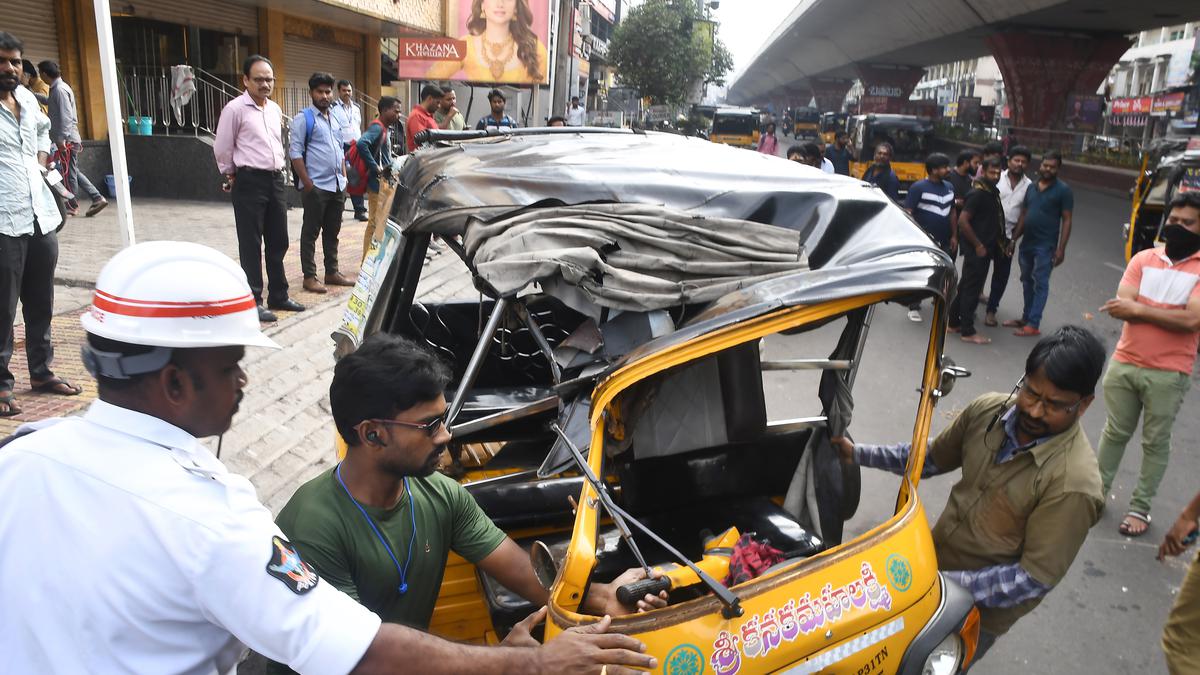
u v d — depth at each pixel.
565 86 18.95
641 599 2.15
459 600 2.89
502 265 2.40
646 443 2.77
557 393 2.33
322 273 9.08
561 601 2.12
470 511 2.40
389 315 3.69
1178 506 5.14
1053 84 39.56
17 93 4.64
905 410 6.68
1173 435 6.34
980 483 2.76
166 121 14.41
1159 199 10.25
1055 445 2.59
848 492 3.16
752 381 2.84
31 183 4.70
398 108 8.95
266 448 5.21
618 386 2.17
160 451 1.45
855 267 2.35
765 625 2.16
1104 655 3.74
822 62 71.81
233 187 6.95
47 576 1.37
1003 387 7.33
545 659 1.80
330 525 2.06
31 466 1.40
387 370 1.97
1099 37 38.75
